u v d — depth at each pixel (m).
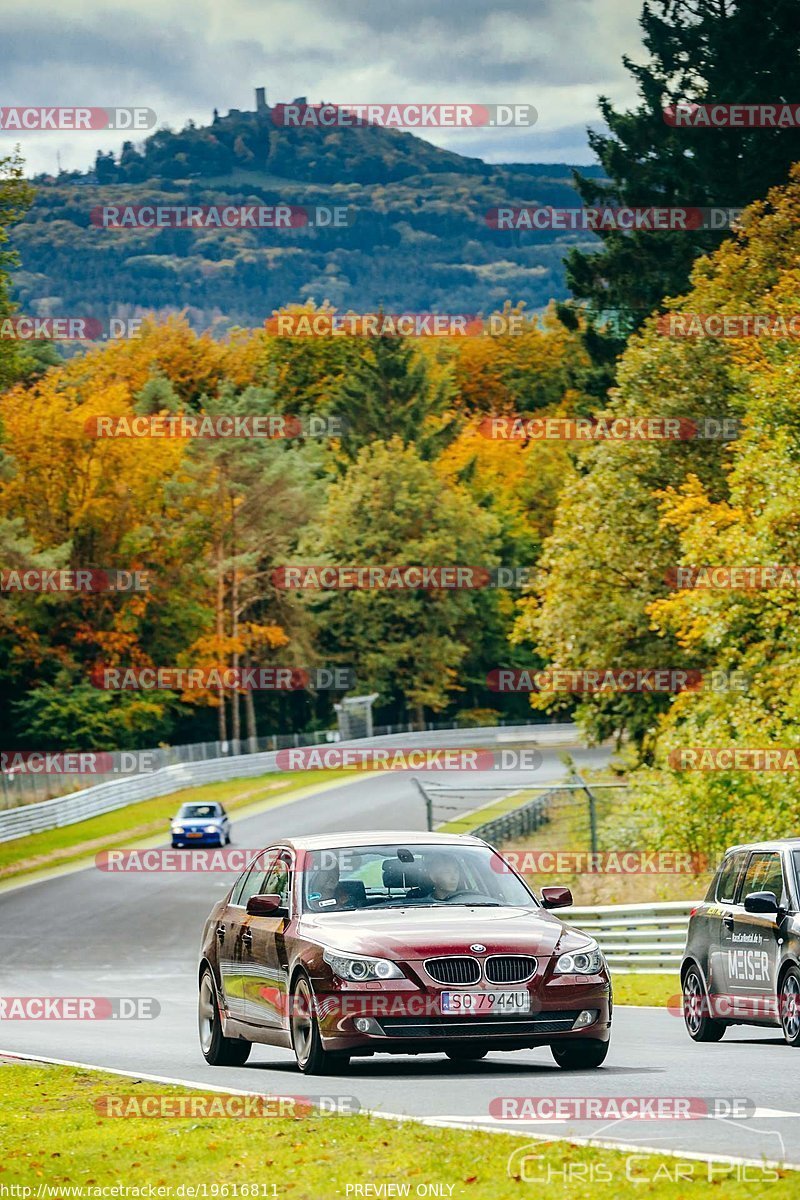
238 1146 32.03
